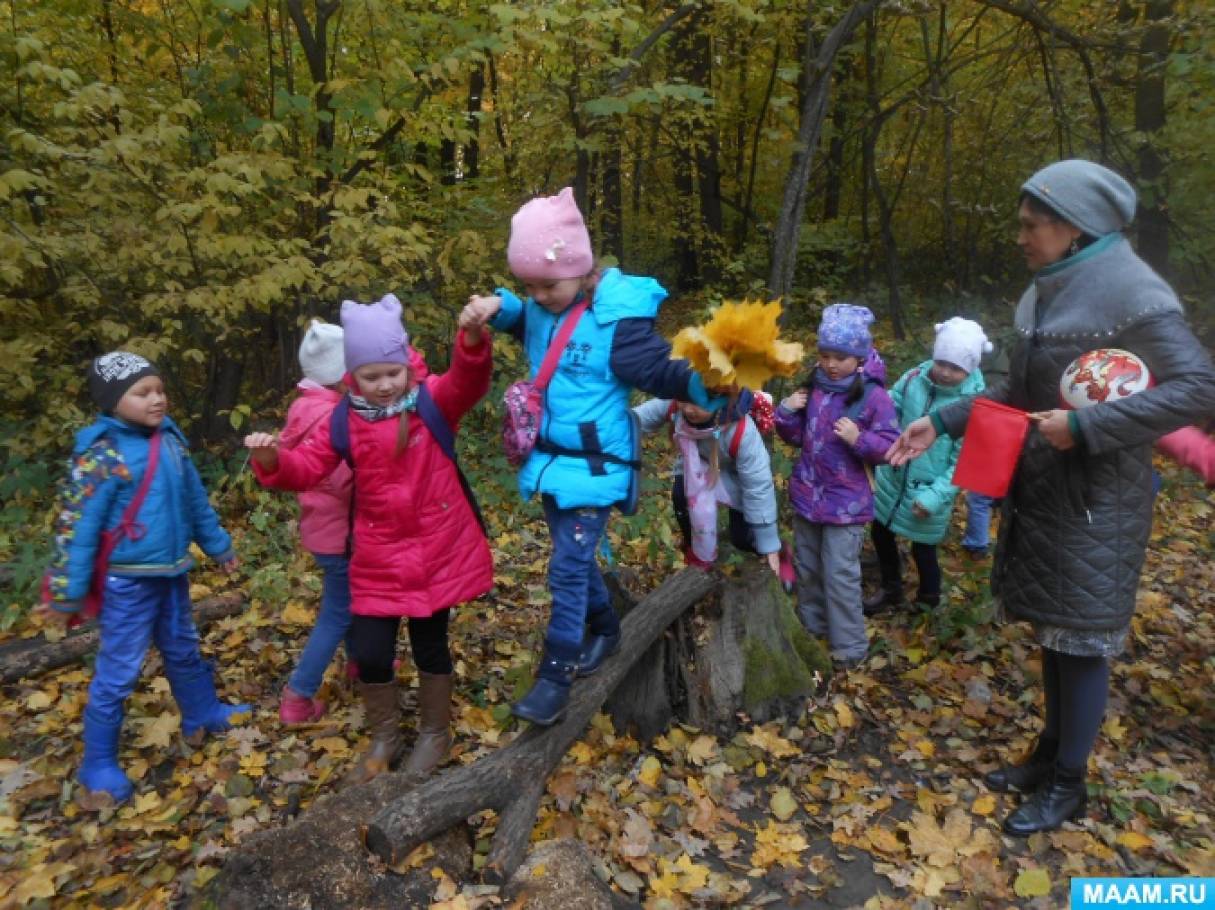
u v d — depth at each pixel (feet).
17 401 19.71
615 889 8.34
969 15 31.04
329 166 19.61
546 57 21.44
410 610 9.02
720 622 11.02
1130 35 25.11
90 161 16.90
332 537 10.08
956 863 8.80
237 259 17.80
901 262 40.32
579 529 8.36
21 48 15.17
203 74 19.29
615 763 10.26
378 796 8.31
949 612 13.64
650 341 7.80
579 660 8.80
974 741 10.91
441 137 22.72
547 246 7.57
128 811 9.40
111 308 18.79
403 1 20.57
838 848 9.09
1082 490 8.50
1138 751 10.61
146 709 11.28
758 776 10.21
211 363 20.86
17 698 11.63
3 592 14.03
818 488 12.32
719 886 8.39
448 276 19.60
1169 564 15.98
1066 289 8.45
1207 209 29.14
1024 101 32.14
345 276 18.01
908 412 13.73
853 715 11.37
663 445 21.42
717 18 26.86
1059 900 8.32
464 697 11.53
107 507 9.28
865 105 33.94
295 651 12.75
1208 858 8.80
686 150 38.19
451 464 9.18
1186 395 7.55
